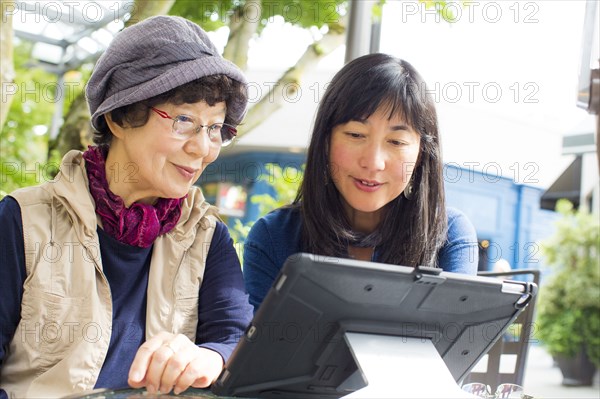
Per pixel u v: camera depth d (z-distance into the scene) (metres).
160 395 0.97
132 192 1.28
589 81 2.63
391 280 0.92
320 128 1.48
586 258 4.87
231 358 0.93
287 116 4.34
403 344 0.96
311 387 1.00
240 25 2.92
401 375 0.92
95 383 1.22
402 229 1.52
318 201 1.51
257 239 1.59
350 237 1.51
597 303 4.77
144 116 1.21
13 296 1.20
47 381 1.20
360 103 1.40
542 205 4.99
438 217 1.52
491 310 1.03
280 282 0.87
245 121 2.95
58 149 3.09
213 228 1.39
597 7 2.61
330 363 0.97
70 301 1.22
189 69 1.19
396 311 0.96
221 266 1.37
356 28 2.57
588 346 4.72
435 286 0.95
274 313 0.89
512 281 1.03
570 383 4.70
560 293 4.89
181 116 1.22
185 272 1.33
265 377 0.96
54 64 4.19
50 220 1.24
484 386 1.18
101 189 1.27
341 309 0.92
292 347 0.93
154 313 1.29
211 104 1.24
